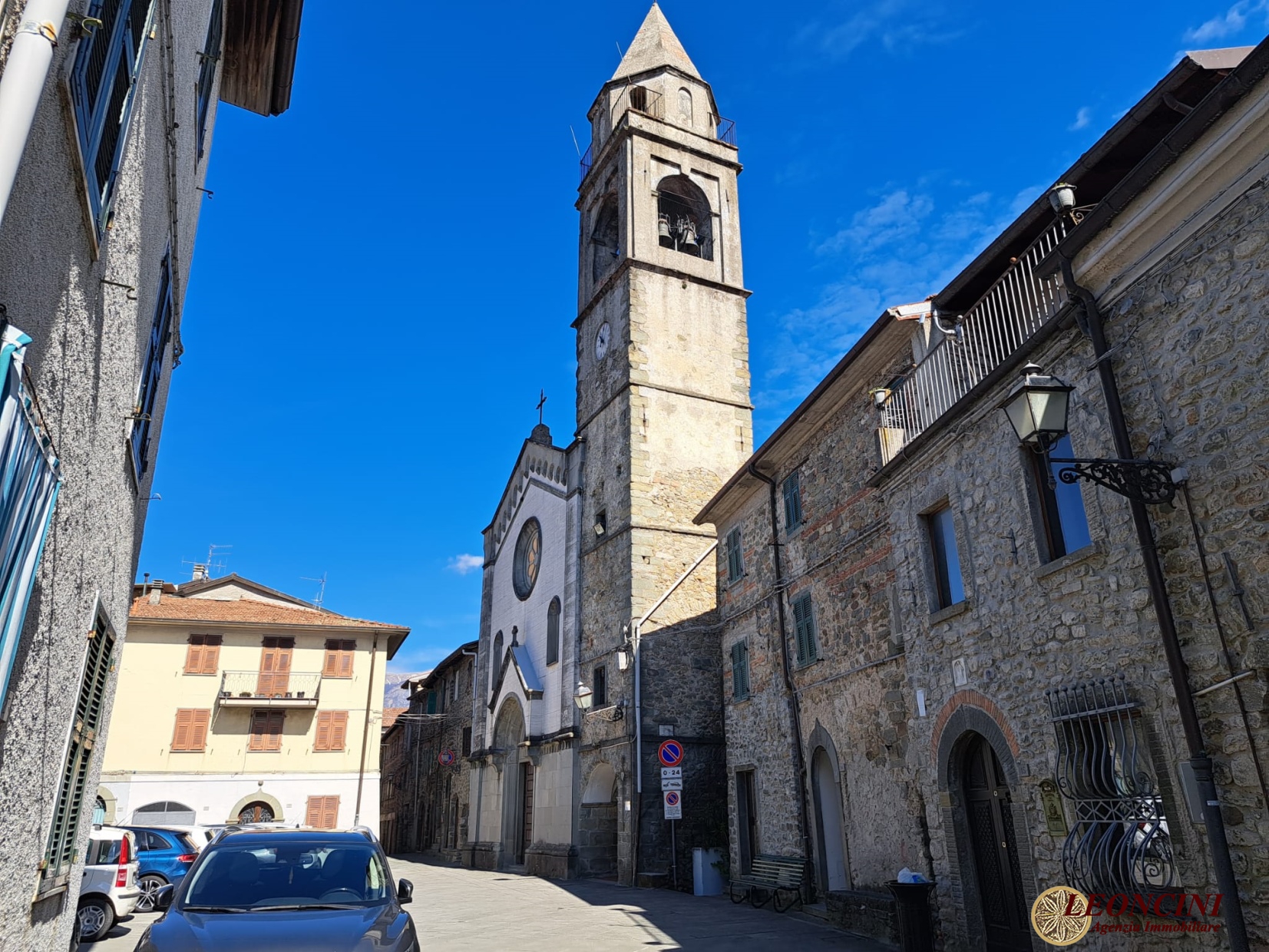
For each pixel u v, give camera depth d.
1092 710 8.16
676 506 25.59
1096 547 8.27
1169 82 9.04
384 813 55.88
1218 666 6.85
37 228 3.77
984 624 10.08
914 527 11.80
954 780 10.66
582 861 23.44
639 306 27.69
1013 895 9.74
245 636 33.72
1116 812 7.80
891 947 11.67
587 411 29.48
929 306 13.47
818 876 14.76
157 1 5.62
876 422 14.32
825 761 15.41
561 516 29.03
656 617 23.66
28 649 4.69
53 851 6.26
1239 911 6.48
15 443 3.53
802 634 16.20
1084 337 8.58
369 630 34.78
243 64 11.59
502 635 32.59
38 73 3.23
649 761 21.94
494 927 13.92
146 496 9.74
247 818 31.50
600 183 32.19
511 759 29.56
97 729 7.67
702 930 13.30
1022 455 9.56
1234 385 6.89
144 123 5.82
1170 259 7.56
